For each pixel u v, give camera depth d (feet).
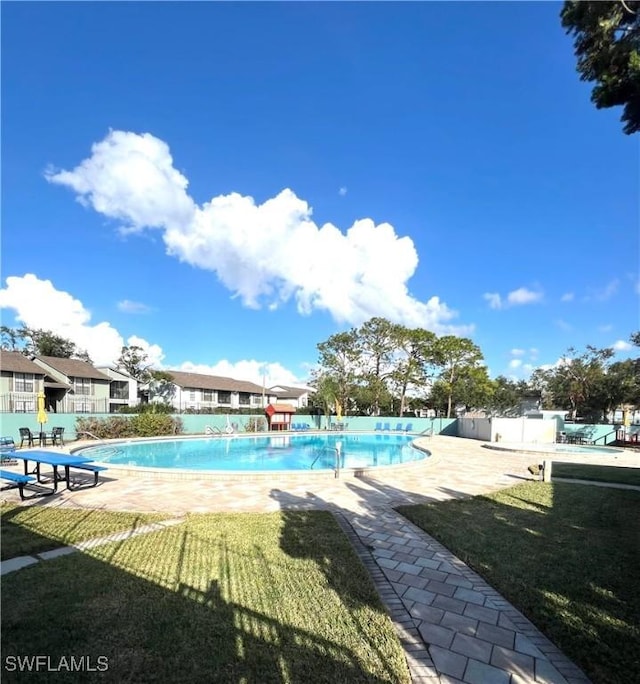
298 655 10.39
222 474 35.40
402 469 41.70
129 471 36.63
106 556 16.53
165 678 9.39
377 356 136.87
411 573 16.21
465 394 134.21
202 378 176.35
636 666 10.43
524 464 50.55
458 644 11.34
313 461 60.95
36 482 32.81
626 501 29.45
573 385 148.77
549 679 9.91
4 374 99.55
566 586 14.97
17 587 13.62
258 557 16.89
